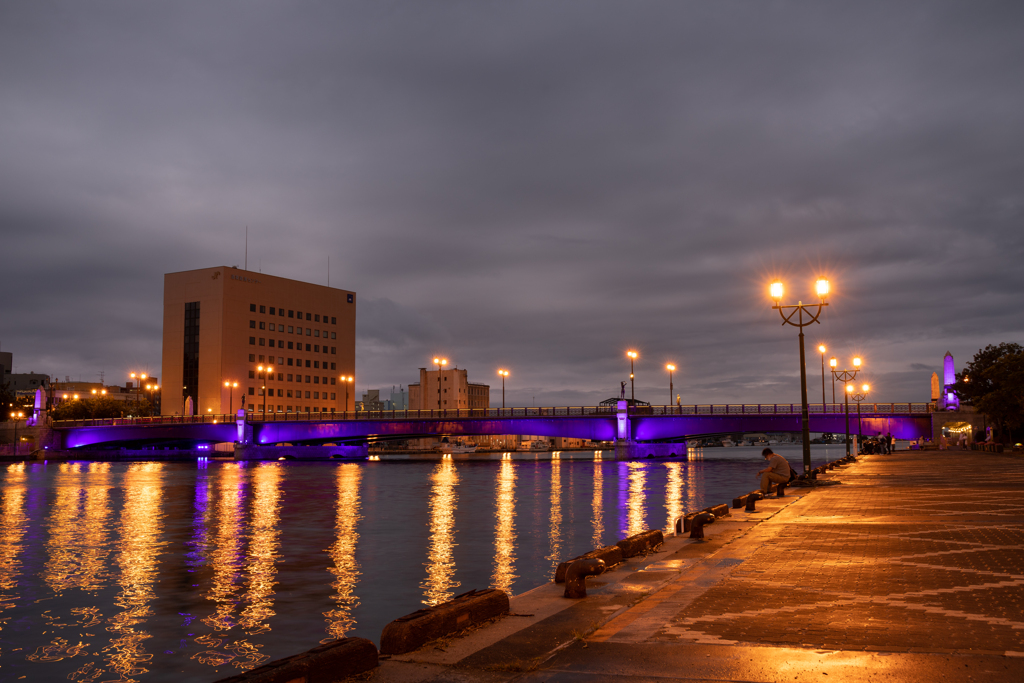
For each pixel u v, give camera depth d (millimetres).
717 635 8484
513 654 7918
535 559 28531
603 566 10875
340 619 20031
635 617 9461
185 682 15477
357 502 55531
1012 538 15859
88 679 15766
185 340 190375
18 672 16250
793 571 12406
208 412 184875
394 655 7941
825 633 8469
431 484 75312
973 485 32656
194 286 190250
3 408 186750
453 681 7078
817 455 149750
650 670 7258
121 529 41031
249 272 193625
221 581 25609
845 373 74688
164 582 25703
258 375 194375
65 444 157125
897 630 8539
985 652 7613
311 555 30688
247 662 16688
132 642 18344
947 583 11180
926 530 17406
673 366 121562
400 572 26312
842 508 22938
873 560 13352
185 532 39344
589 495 58375
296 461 146125
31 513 49844
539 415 124312
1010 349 113688
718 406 115062
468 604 9055
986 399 88812
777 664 7344
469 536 35406
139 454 174125
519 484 73438
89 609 21797
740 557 13922
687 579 11914
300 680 6711
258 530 39656
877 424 108000
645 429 119375
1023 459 62469
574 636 8602
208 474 98625
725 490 62188
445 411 133875
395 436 136750
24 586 25328
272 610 21094
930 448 99188
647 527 38156
